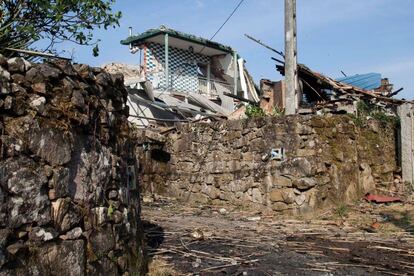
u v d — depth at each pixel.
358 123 11.38
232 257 6.23
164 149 13.86
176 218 9.61
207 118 14.28
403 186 11.34
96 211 3.96
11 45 4.20
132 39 19.58
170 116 17.17
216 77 21.91
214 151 12.26
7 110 3.02
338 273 5.59
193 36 19.50
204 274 5.47
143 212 10.37
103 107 4.27
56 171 3.38
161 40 19.64
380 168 11.57
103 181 4.15
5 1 4.31
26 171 3.08
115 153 4.57
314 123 10.22
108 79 4.45
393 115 12.48
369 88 17.05
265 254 6.46
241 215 10.11
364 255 6.44
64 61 3.65
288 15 11.18
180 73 20.55
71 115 3.60
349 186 10.58
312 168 9.88
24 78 3.22
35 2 4.24
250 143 11.09
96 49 4.82
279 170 10.29
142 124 15.99
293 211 9.94
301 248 6.83
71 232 3.52
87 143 3.87
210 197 12.21
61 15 4.37
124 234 4.59
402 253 6.54
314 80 13.90
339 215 9.45
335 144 10.51
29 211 3.08
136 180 5.40
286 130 10.30
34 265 3.07
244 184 11.17
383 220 8.91
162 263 5.78
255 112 12.38
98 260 3.91
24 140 3.10
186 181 13.18
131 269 4.68
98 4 4.65
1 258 2.77
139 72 20.45
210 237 7.46
